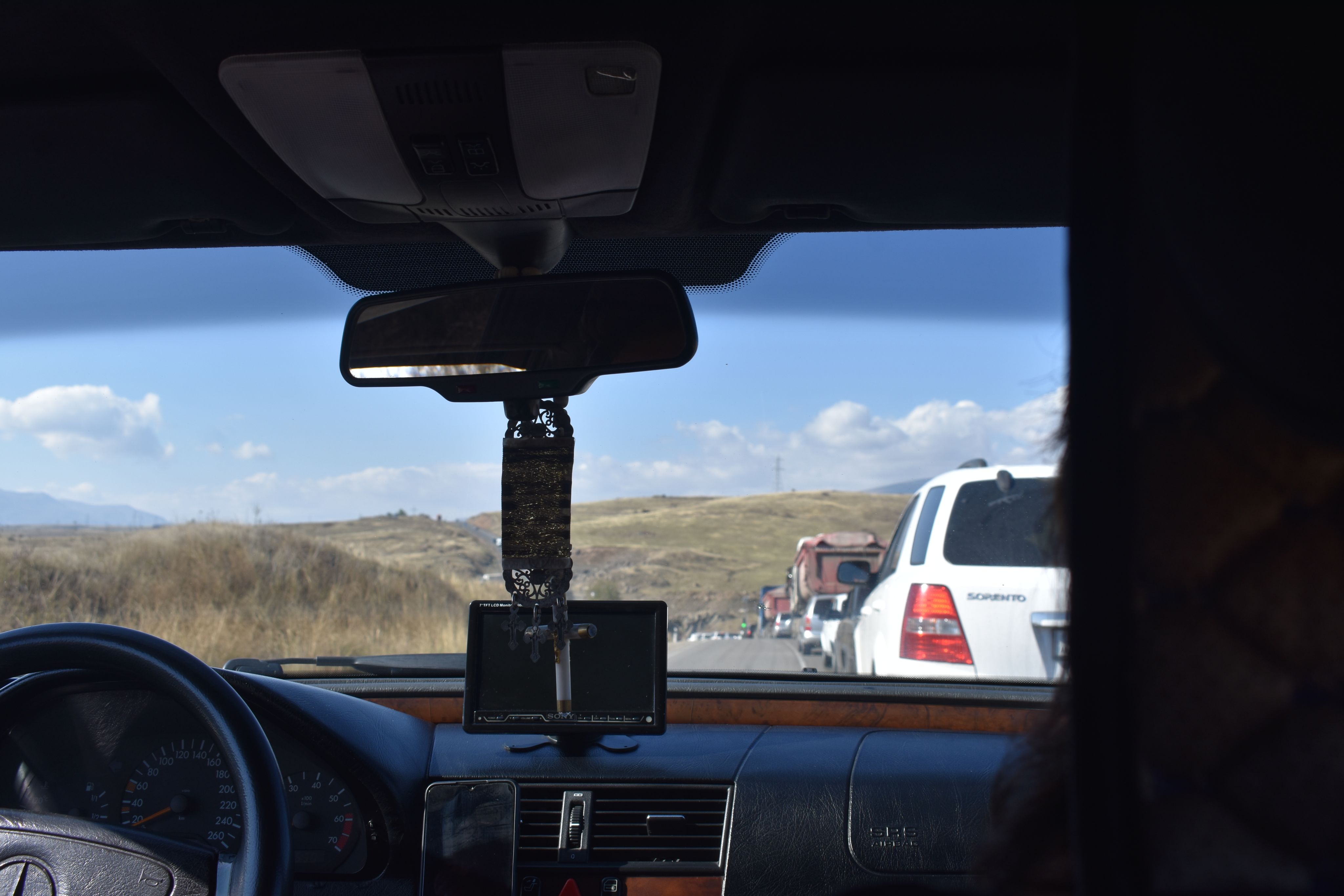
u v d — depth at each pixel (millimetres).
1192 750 592
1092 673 589
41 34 1571
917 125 1863
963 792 2158
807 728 2529
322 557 15625
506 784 2182
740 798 2162
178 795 1848
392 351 2039
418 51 1547
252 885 1424
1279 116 571
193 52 1582
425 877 2127
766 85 1726
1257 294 583
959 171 2033
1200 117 589
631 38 1519
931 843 2104
